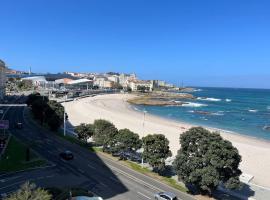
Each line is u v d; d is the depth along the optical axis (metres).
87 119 131.75
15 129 92.19
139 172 58.12
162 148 57.41
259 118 179.88
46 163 59.47
